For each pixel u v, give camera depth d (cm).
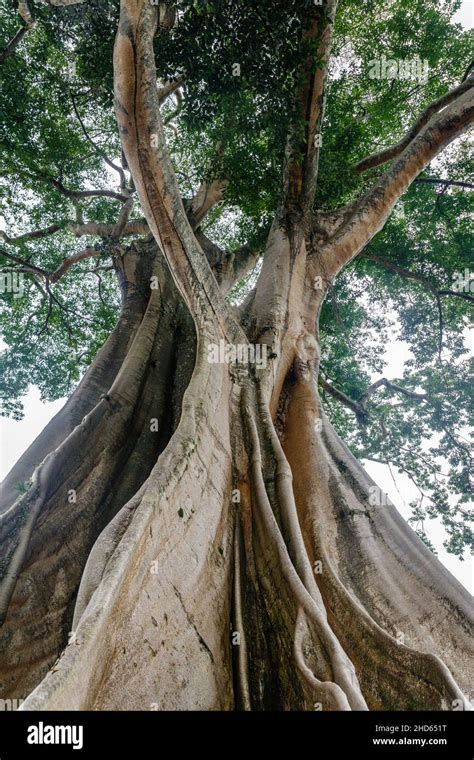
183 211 839
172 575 499
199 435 638
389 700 483
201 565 542
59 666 345
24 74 1357
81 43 1118
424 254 1748
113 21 1062
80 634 368
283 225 1166
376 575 635
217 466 650
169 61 1023
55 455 762
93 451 802
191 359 1022
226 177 1341
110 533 488
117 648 411
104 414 846
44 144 1457
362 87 1705
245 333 962
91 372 1035
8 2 1255
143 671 421
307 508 711
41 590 656
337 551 663
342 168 1329
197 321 817
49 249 1947
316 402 892
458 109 1189
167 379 995
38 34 1402
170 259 836
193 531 554
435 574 639
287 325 995
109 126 1698
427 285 1767
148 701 409
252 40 980
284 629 504
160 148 805
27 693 571
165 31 1000
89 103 1586
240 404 789
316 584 570
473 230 1769
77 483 760
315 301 1098
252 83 1020
